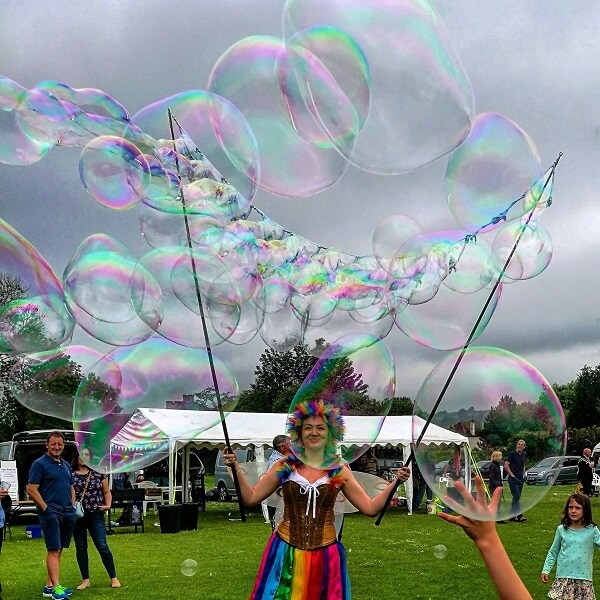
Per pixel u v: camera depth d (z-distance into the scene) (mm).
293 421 3482
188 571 5141
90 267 4320
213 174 5012
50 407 4801
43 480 5801
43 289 4391
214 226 5281
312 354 5820
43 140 4523
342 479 3457
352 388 4062
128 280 4348
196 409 4359
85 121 4656
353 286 5789
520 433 2412
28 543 10062
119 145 4594
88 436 4523
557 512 13406
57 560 5812
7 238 4367
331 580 3324
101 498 6453
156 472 20703
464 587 6223
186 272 4453
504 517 2318
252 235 5500
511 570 1281
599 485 18156
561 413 2447
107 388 4383
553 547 4535
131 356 4457
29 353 4625
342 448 3918
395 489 3414
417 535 10117
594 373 51938
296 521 3389
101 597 5922
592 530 4434
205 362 4441
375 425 4016
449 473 2438
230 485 17484
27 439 14031
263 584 3338
